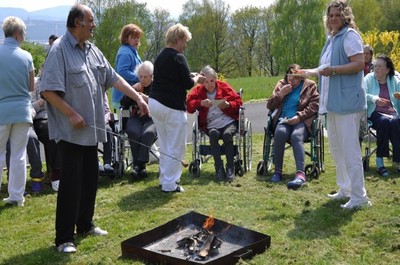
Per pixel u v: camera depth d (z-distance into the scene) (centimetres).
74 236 490
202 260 410
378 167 710
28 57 610
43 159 946
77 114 433
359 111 522
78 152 450
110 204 601
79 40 446
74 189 453
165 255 411
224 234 465
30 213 591
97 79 460
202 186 668
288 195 610
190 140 1107
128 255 436
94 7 4172
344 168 575
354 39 514
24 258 451
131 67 735
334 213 532
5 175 795
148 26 4147
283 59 3325
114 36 4156
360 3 3872
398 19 4159
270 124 720
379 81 743
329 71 514
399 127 712
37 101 705
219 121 724
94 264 429
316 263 412
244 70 4250
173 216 546
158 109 622
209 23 4191
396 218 500
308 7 3225
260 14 4153
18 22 608
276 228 496
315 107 699
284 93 705
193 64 4278
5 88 597
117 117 769
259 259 421
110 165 721
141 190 659
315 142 690
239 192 633
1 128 597
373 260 417
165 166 640
